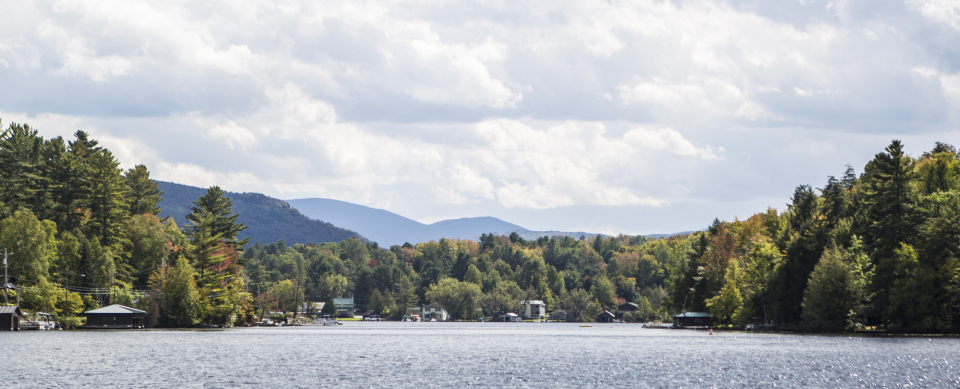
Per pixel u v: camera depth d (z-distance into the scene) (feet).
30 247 485.15
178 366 260.42
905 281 401.29
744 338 448.24
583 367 270.67
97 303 543.39
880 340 384.88
